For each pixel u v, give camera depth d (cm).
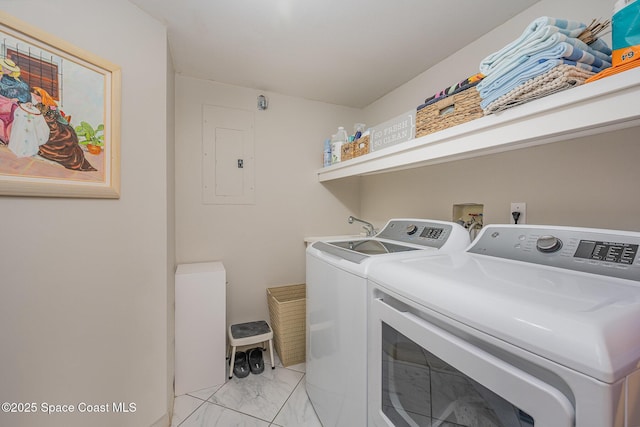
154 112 126
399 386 81
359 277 92
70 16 96
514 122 82
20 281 85
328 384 117
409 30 137
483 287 58
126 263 114
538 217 113
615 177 91
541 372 45
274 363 185
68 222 96
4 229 82
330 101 230
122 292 112
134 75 117
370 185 233
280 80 192
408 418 78
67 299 96
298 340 186
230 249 200
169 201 145
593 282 61
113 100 108
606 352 37
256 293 209
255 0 117
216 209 195
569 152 103
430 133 117
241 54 159
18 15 83
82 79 99
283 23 132
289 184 219
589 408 37
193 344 159
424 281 68
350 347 99
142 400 119
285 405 145
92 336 103
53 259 92
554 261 77
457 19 129
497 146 92
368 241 147
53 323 92
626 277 62
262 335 177
